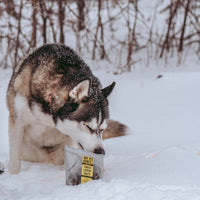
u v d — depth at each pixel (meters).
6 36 8.91
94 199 2.63
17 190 3.04
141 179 3.11
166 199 2.56
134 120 5.55
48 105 3.70
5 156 4.40
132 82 7.82
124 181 2.98
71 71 3.79
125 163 3.71
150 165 3.46
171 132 4.84
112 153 4.29
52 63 3.81
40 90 3.71
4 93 6.56
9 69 9.04
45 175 3.79
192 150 3.85
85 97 3.52
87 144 3.53
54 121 3.74
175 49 11.09
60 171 3.98
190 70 8.95
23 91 3.81
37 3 7.81
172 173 3.19
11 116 4.00
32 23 8.98
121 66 9.44
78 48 9.91
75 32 9.75
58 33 10.55
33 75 3.80
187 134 4.69
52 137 4.12
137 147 4.41
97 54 10.52
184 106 6.09
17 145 3.88
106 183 2.93
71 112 3.57
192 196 2.60
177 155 3.62
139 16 12.29
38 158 4.34
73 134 3.65
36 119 3.87
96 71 9.05
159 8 13.02
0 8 8.77
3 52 10.12
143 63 9.95
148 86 7.41
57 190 2.92
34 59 3.96
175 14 10.70
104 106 3.70
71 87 3.66
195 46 11.05
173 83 7.44
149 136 4.77
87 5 10.81
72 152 3.15
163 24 11.93
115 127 4.94
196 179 3.02
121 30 11.55
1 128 5.21
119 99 6.73
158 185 2.84
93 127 3.54
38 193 2.87
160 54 10.25
